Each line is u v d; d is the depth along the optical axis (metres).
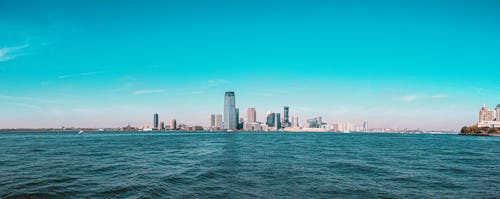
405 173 33.94
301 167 37.00
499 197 23.28
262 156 50.41
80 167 36.19
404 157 52.81
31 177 29.11
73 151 60.31
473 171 36.25
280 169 34.94
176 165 38.22
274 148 71.88
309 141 118.12
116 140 118.06
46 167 36.09
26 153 55.12
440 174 33.62
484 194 24.17
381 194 23.61
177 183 26.28
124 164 39.22
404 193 24.11
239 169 34.56
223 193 22.84
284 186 25.62
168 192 22.97
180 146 79.25
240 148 71.25
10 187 24.53
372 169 36.66
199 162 41.44
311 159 46.53
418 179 30.28
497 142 132.25
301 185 26.14
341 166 38.88
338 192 23.94
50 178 28.56
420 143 111.62
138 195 21.97
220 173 31.59
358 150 68.56
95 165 38.12
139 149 67.00
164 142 102.44
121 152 58.41
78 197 21.48
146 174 30.91
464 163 44.53
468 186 27.14
